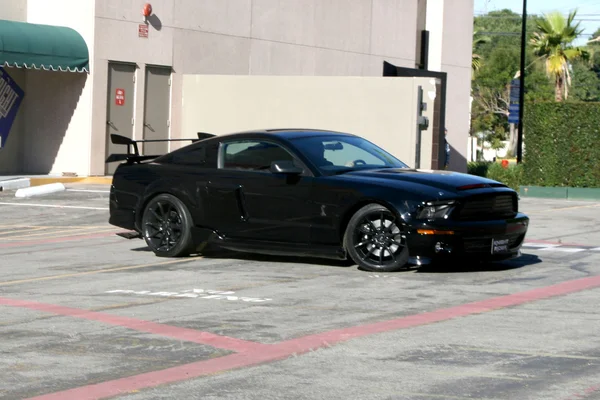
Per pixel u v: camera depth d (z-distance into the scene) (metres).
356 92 23.31
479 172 30.72
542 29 62.97
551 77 66.06
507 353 6.93
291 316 8.32
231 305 8.84
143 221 12.26
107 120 24.34
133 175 12.33
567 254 12.52
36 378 6.32
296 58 29.48
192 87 25.91
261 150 11.52
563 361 6.69
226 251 12.62
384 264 10.67
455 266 11.27
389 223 10.59
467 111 37.25
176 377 6.32
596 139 25.53
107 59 24.17
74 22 24.05
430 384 6.11
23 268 11.30
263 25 28.33
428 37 35.53
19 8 24.58
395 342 7.30
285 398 5.83
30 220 16.91
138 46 24.89
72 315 8.40
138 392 5.98
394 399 5.79
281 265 11.41
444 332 7.65
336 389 6.02
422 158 22.92
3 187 21.73
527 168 26.30
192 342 7.33
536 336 7.49
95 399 5.84
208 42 26.77
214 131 25.55
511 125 76.38
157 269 11.15
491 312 8.47
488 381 6.18
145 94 25.23
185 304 8.90
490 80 75.88
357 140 12.09
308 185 10.95
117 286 9.95
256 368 6.55
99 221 16.78
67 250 13.00
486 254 10.53
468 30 37.16
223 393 5.95
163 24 25.50
